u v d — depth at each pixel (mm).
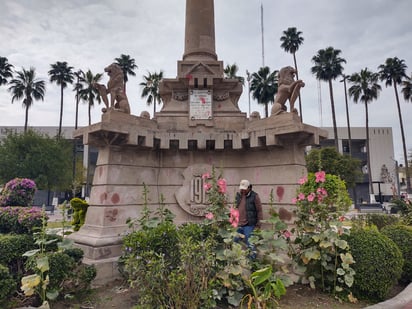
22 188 6176
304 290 4617
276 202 6363
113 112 6211
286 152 6375
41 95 43250
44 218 4004
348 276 4176
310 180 5852
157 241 4230
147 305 3461
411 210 10867
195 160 7105
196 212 6688
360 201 51750
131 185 6406
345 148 58156
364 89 39844
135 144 6145
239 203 5512
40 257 3820
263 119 6715
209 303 3430
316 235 4328
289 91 6418
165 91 7750
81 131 6230
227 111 7434
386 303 3871
